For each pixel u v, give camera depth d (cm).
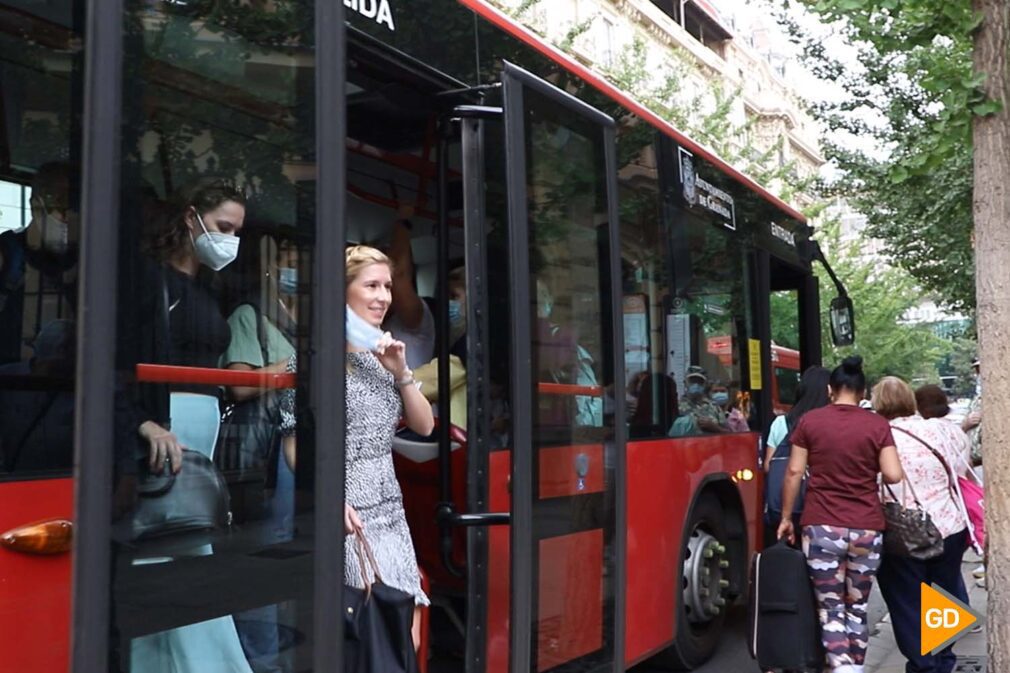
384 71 439
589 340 488
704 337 733
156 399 285
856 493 609
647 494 634
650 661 722
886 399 681
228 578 301
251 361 313
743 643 832
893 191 1647
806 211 3042
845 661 603
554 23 3188
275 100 326
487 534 442
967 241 1675
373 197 503
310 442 327
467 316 433
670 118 2714
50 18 292
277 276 323
